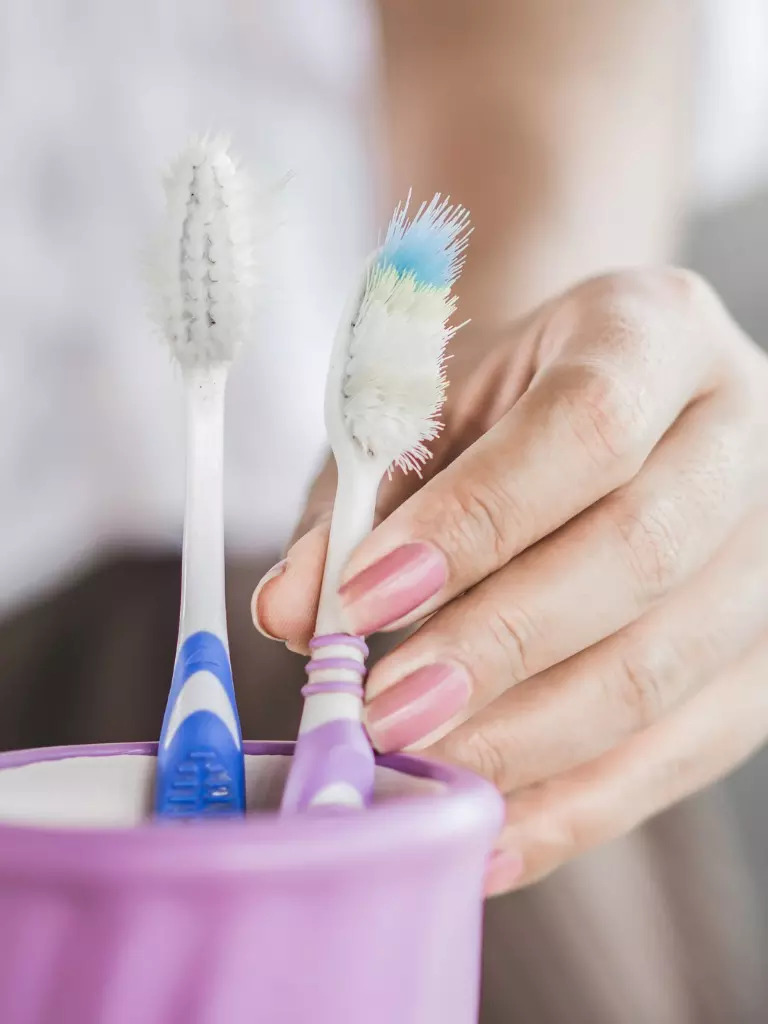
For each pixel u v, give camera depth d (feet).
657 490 1.19
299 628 1.07
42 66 2.75
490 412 1.49
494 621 1.07
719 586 1.27
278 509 2.68
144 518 2.61
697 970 1.42
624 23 2.36
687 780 1.41
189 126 2.91
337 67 3.13
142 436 2.70
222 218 0.99
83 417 2.65
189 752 0.91
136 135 2.82
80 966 0.62
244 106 2.99
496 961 1.39
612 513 1.17
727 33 2.77
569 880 1.54
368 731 1.00
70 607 2.13
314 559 1.06
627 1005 1.35
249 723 1.60
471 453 1.12
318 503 1.42
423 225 1.03
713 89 2.78
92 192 2.75
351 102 3.13
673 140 2.49
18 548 2.46
